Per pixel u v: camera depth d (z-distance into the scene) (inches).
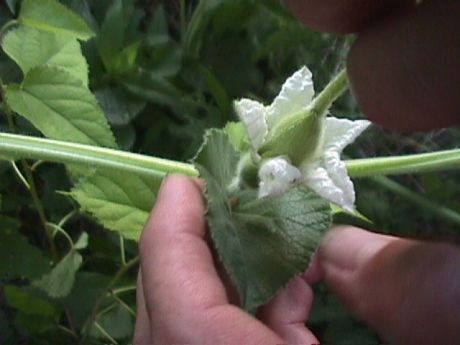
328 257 8.4
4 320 11.2
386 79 6.5
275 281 7.4
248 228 7.6
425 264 7.6
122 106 11.8
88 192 9.0
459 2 6.2
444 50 6.3
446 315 7.4
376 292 7.9
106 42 11.8
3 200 11.3
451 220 12.6
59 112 9.5
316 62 13.1
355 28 6.9
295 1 6.7
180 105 12.1
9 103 9.5
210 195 7.1
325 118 7.3
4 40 9.9
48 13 9.7
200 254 7.0
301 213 7.7
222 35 12.9
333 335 12.0
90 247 11.5
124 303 11.2
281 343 6.4
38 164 10.9
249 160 7.6
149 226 7.2
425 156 8.2
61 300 10.9
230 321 6.4
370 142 13.3
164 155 12.0
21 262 10.3
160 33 12.7
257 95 13.2
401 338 7.7
